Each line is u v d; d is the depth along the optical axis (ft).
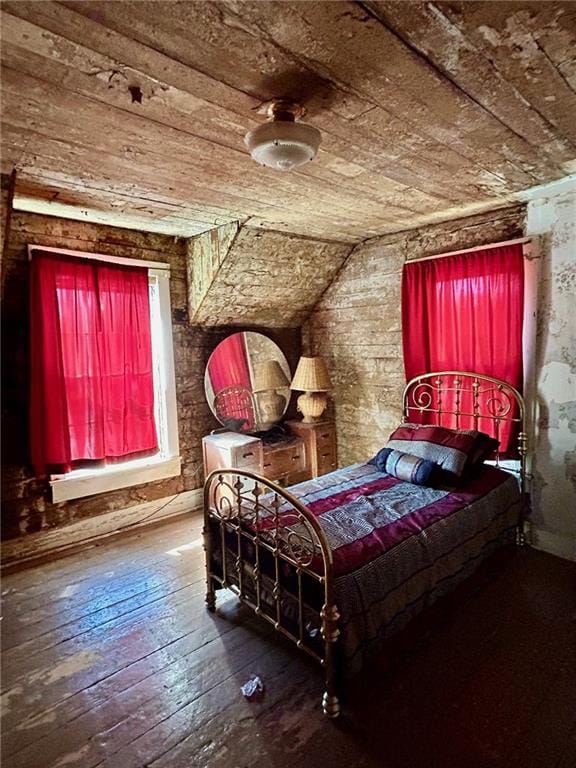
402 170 7.05
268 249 11.04
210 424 12.88
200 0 3.28
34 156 6.18
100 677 6.29
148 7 3.35
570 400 8.69
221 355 12.89
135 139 5.70
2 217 6.84
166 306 11.59
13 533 9.55
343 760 4.98
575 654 6.49
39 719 5.60
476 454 9.07
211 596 7.82
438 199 8.71
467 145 6.17
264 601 6.89
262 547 6.82
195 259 11.52
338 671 5.80
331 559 5.53
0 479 9.25
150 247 11.21
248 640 7.04
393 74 4.40
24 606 8.02
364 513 7.50
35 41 3.74
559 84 4.66
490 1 3.42
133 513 11.35
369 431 13.04
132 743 5.25
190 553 9.96
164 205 8.65
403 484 8.96
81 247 9.97
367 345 12.77
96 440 10.22
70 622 7.55
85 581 8.84
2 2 3.26
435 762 4.92
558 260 8.56
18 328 9.32
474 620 7.30
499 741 5.14
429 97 4.85
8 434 9.34
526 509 9.48
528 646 6.68
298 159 5.02
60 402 9.56
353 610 5.67
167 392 11.77
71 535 10.32
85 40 3.74
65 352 9.65
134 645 6.95
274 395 14.08
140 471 11.20
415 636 6.97
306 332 14.53
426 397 11.18
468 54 4.11
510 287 9.25
